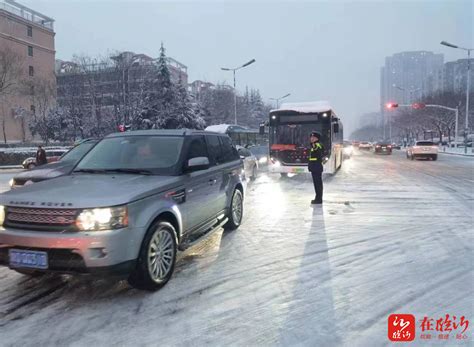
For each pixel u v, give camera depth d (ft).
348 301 12.90
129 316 12.00
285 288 14.01
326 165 50.55
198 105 152.97
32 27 194.90
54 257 12.07
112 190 13.05
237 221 22.97
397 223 24.23
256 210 29.04
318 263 16.65
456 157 115.55
